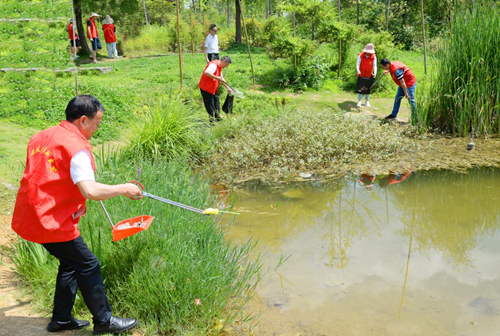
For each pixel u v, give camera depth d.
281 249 4.95
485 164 7.72
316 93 12.78
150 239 4.02
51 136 2.89
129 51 19.45
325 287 4.17
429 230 5.42
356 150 8.42
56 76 12.99
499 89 8.98
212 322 3.57
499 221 5.64
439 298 3.97
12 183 6.02
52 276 3.73
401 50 18.52
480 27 9.01
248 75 13.74
